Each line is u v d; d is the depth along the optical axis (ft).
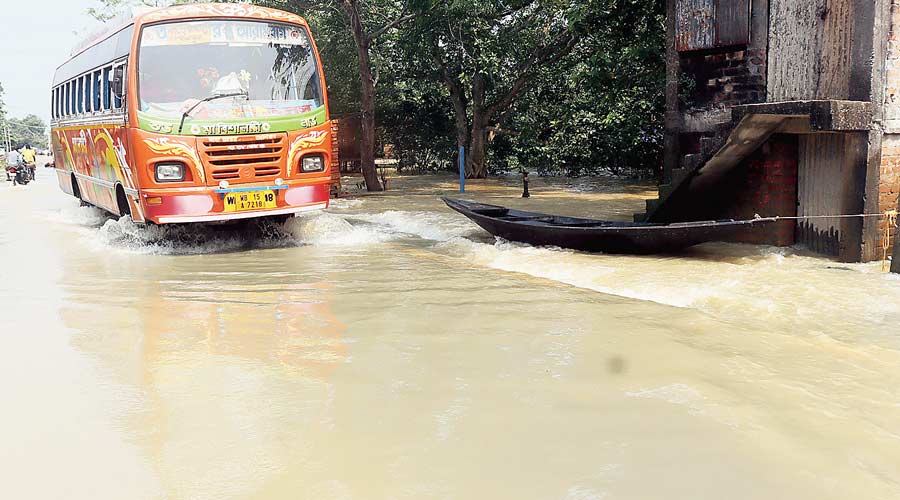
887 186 27.27
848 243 27.20
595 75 46.93
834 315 19.81
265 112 33.40
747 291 22.61
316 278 26.48
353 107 99.09
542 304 21.62
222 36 33.53
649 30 44.04
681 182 31.37
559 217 36.27
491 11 75.05
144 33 32.48
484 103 92.68
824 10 28.09
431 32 75.56
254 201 33.27
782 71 30.14
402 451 11.68
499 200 56.18
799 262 27.32
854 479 10.61
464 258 31.22
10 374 15.81
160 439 12.32
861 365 15.62
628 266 27.30
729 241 31.73
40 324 20.08
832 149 28.04
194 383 15.05
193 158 32.01
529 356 16.46
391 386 14.62
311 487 10.55
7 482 10.94
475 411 13.25
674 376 14.97
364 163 70.03
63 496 10.50
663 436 12.09
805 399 13.65
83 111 44.98
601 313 20.43
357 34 68.69
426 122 100.94
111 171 38.27
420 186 74.79
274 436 12.34
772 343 17.29
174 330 19.26
